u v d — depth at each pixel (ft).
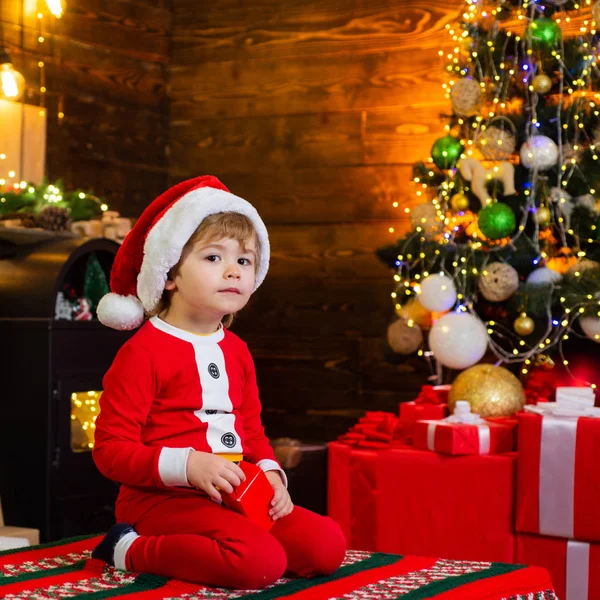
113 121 14.14
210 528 5.05
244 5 14.65
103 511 10.16
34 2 12.81
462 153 10.59
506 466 8.30
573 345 10.01
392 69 13.71
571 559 8.02
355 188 13.88
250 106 14.60
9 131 11.82
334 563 5.29
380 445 8.94
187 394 5.49
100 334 10.18
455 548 8.45
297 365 14.11
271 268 14.34
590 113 10.06
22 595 4.64
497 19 10.50
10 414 9.74
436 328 9.55
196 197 5.56
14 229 10.07
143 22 14.64
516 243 9.90
